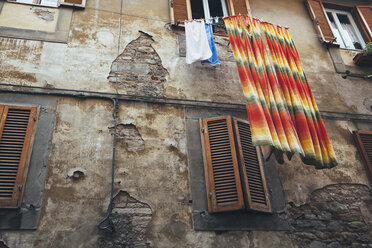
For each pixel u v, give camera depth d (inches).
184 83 236.7
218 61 239.0
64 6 243.3
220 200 191.5
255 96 208.2
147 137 207.0
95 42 235.3
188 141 212.7
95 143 196.9
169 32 257.6
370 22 322.0
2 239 159.6
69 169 185.3
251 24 249.1
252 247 187.0
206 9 291.9
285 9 314.0
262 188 203.8
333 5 331.6
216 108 231.9
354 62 292.0
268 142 190.1
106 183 186.7
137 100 219.0
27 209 169.0
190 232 183.2
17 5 232.5
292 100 225.8
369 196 224.1
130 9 259.8
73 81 214.8
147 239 176.7
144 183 191.6
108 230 173.5
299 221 204.1
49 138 191.3
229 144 208.5
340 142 243.9
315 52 289.9
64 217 171.9
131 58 236.7
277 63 241.1
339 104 263.7
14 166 177.8
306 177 221.6
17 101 198.1
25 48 218.2
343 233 205.5
